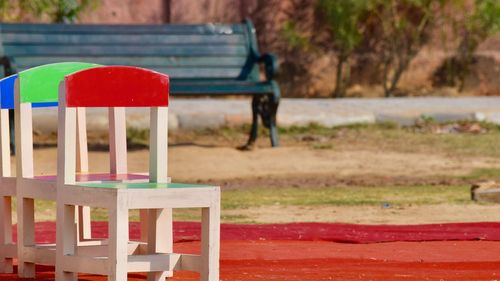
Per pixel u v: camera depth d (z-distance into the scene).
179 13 38.12
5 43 24.53
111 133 10.93
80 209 11.42
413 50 39.47
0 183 10.88
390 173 22.03
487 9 39.12
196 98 35.53
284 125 28.70
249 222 15.41
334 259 11.72
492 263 11.54
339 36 37.94
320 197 18.58
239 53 26.27
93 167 22.02
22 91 10.45
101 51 25.34
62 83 9.62
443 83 39.84
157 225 10.09
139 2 37.69
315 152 24.83
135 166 22.38
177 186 9.40
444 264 11.45
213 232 9.45
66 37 25.22
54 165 22.14
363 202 17.88
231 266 11.21
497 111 30.64
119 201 8.98
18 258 10.53
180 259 9.68
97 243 11.16
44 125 26.70
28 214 10.45
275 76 25.45
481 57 39.97
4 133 10.89
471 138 27.12
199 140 26.80
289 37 38.34
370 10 38.81
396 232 14.07
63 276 9.66
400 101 32.44
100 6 37.06
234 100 33.25
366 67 39.16
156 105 9.86
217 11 38.47
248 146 25.56
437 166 22.92
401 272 10.85
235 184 20.53
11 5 33.88
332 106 30.72
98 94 9.67
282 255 12.01
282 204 17.70
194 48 26.00
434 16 39.56
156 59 25.62
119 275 9.03
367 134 27.66
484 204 17.56
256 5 38.94
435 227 14.63
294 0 39.09
